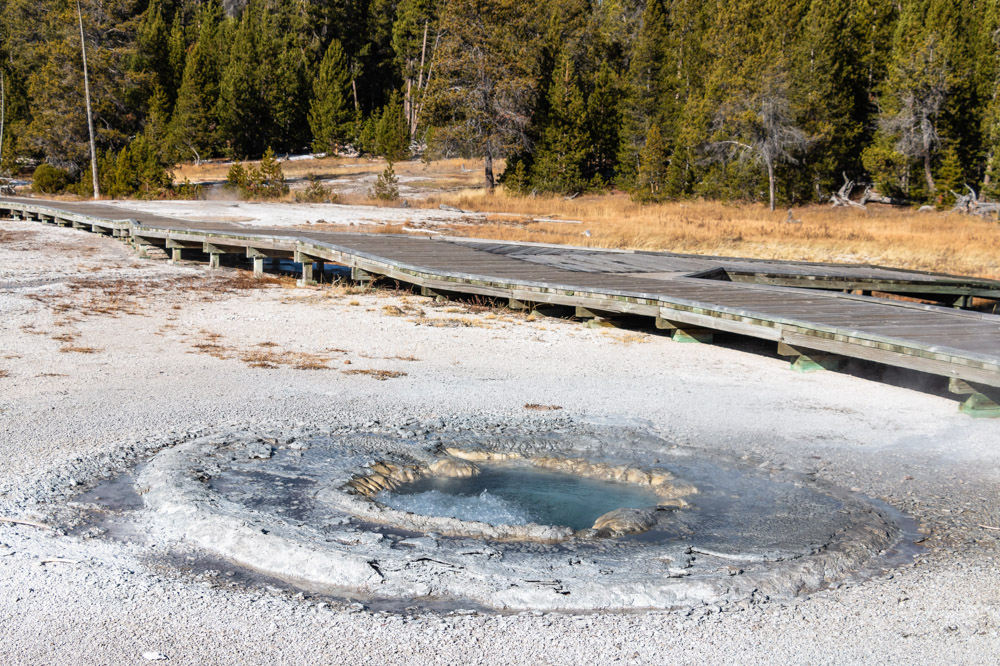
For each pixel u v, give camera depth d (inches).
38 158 2308.1
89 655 161.0
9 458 265.4
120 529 220.7
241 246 772.0
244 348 449.1
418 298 639.8
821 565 206.4
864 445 307.4
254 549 207.6
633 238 1202.0
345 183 2176.4
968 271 991.6
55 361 400.5
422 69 2748.5
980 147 1893.5
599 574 199.9
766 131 1830.7
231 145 2691.9
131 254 854.5
